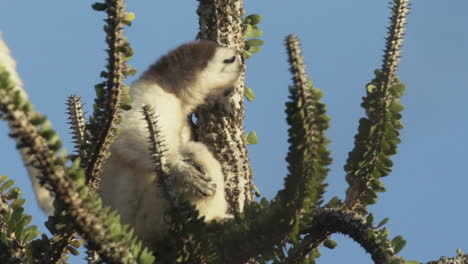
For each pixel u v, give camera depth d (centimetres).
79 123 1024
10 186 862
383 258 804
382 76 927
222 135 1252
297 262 884
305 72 735
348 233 855
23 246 823
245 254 821
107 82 799
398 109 923
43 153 637
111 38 781
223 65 1316
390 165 927
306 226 783
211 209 1198
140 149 1197
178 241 821
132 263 684
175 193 811
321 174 750
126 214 1190
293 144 741
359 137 932
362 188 934
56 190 649
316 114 739
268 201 888
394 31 930
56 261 858
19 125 620
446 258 886
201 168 1204
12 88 613
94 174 830
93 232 668
